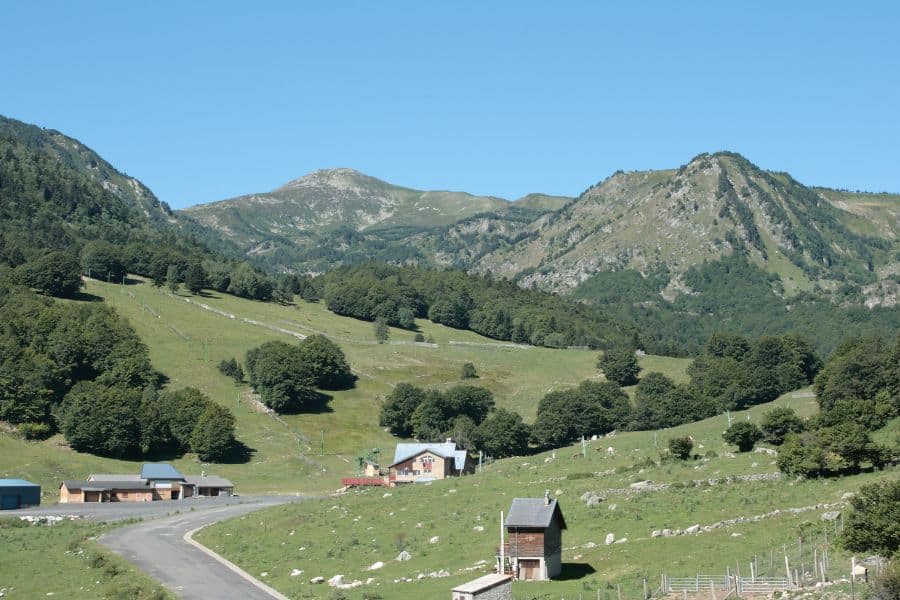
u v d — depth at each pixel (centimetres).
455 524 11588
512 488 13700
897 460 11462
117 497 18588
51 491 19125
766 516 9969
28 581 10500
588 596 7956
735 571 8088
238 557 11288
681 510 10725
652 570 8550
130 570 10562
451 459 19812
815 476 11488
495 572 9031
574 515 11269
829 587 7175
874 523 7681
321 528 12450
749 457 13262
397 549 10744
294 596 9238
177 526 14150
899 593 6625
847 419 14088
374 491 15725
